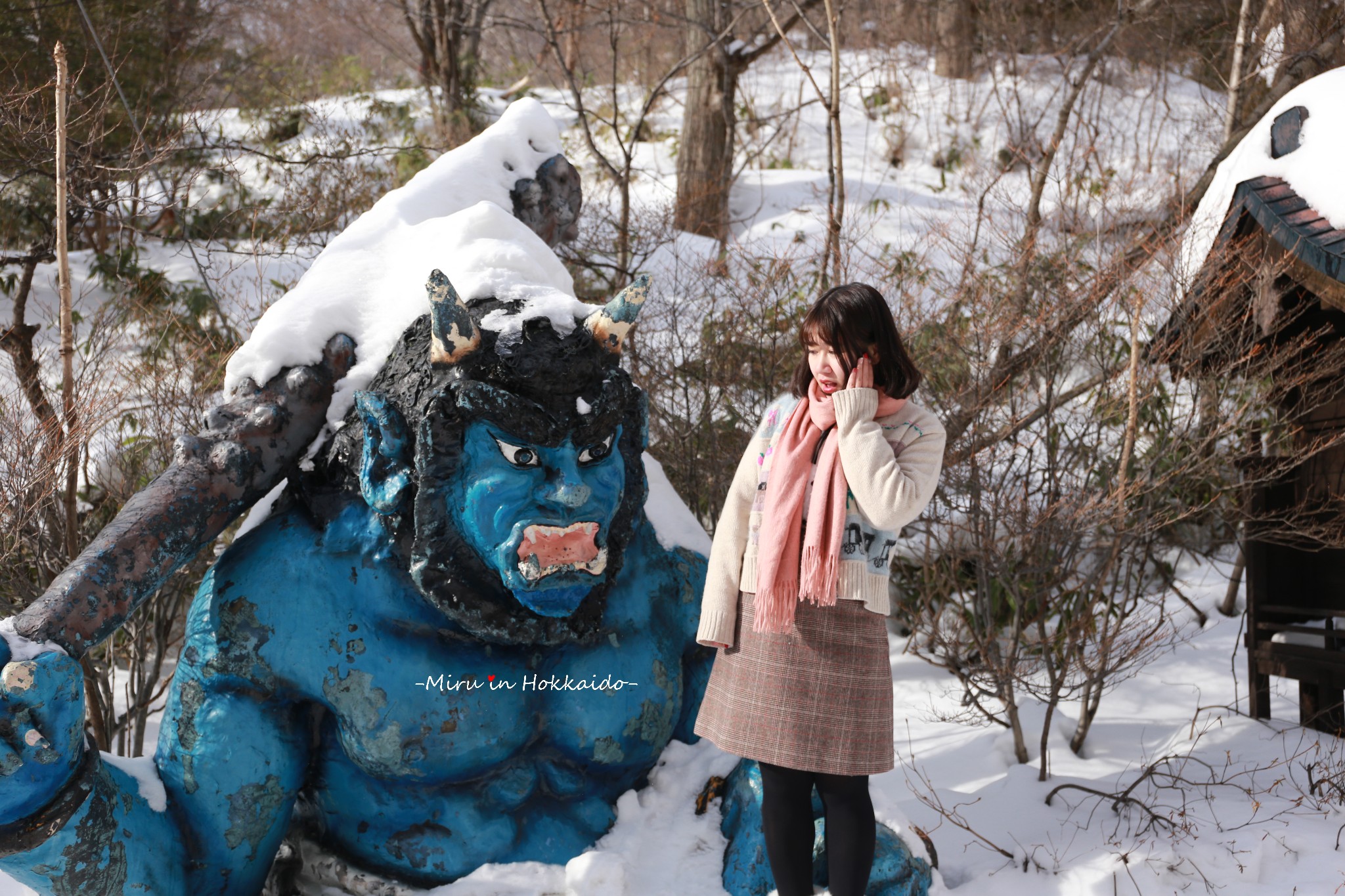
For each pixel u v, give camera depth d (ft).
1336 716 11.88
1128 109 31.58
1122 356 12.84
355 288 8.55
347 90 38.55
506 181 10.64
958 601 13.69
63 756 6.32
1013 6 38.50
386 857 7.88
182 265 19.86
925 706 13.30
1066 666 10.92
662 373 14.20
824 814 8.23
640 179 32.37
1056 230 14.89
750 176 34.94
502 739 7.82
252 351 8.13
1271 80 20.02
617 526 7.81
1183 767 10.87
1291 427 12.79
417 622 7.62
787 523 7.13
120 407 11.83
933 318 12.91
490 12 39.55
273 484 8.05
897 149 35.78
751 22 36.76
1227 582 15.96
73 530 9.74
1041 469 11.87
